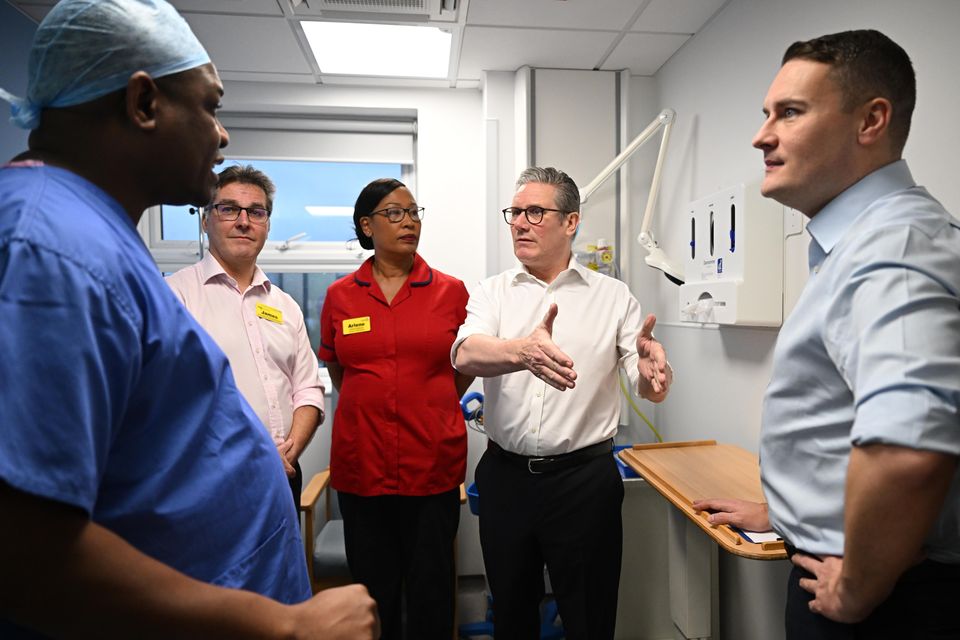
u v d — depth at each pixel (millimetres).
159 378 540
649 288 2496
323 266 2721
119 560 441
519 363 1204
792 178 854
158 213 2660
